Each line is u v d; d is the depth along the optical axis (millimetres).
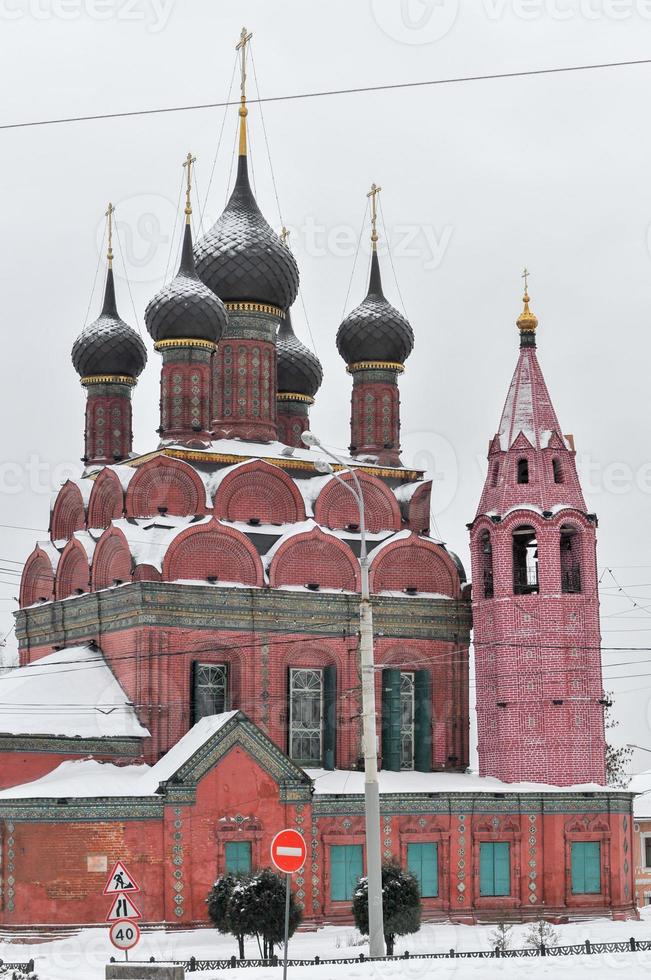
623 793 73812
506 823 71562
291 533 74875
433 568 78750
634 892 74125
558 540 74312
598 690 74312
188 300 77688
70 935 61188
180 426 77688
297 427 90438
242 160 83750
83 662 71562
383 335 85125
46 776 66500
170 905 62969
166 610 70562
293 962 50281
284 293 82125
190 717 70500
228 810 65062
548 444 75812
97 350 87312
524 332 78312
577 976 39500
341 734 74125
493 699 74750
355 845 68625
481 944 60000
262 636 72750
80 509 82125
